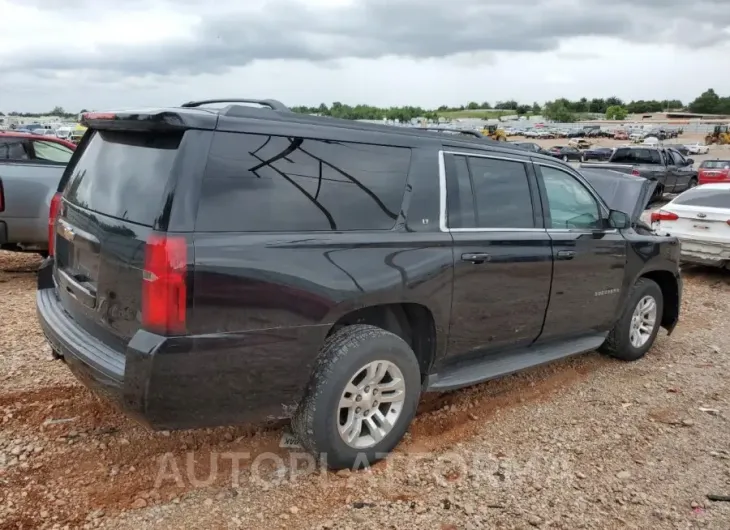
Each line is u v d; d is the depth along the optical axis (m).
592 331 5.09
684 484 3.54
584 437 4.06
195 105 3.63
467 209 3.92
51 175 7.56
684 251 9.59
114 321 3.03
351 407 3.39
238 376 2.96
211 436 3.79
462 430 4.08
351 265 3.26
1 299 6.64
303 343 3.13
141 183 2.99
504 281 4.09
